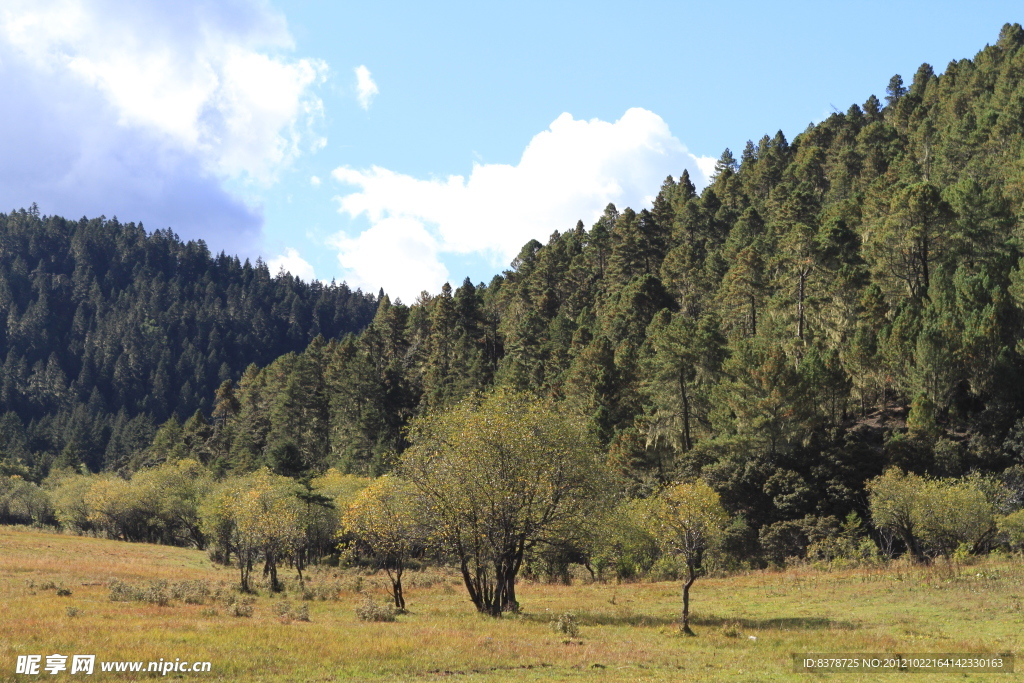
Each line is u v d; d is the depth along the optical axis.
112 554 65.06
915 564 42.12
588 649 21.95
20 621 22.52
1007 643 21.52
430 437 34.00
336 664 18.98
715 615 30.69
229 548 63.09
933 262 83.25
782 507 57.22
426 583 47.06
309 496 59.00
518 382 90.56
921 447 58.78
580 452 32.47
